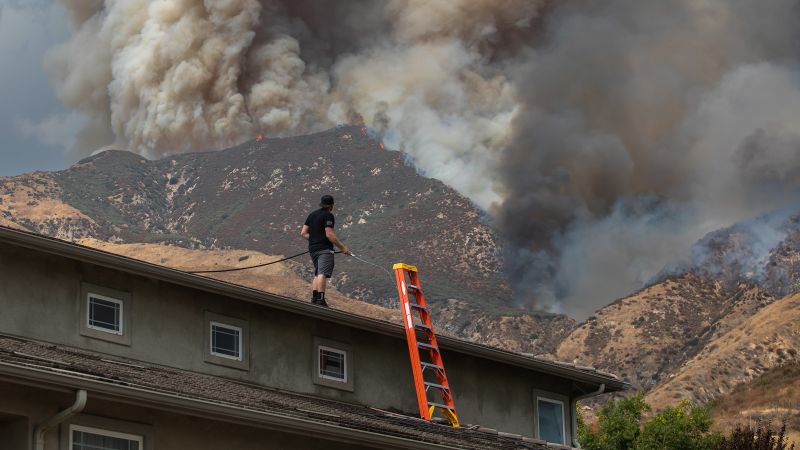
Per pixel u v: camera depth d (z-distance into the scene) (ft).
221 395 59.82
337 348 77.20
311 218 80.18
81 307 65.10
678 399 453.99
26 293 63.46
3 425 50.75
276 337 74.08
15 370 48.11
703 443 147.74
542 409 89.04
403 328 79.97
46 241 63.52
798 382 389.19
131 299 67.46
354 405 76.07
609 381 91.09
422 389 77.10
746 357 475.31
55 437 51.44
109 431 53.47
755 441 146.30
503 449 72.84
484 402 85.05
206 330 70.44
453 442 68.39
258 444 59.06
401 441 62.44
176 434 55.98
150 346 67.46
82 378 50.19
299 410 62.54
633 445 151.53
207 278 69.97
